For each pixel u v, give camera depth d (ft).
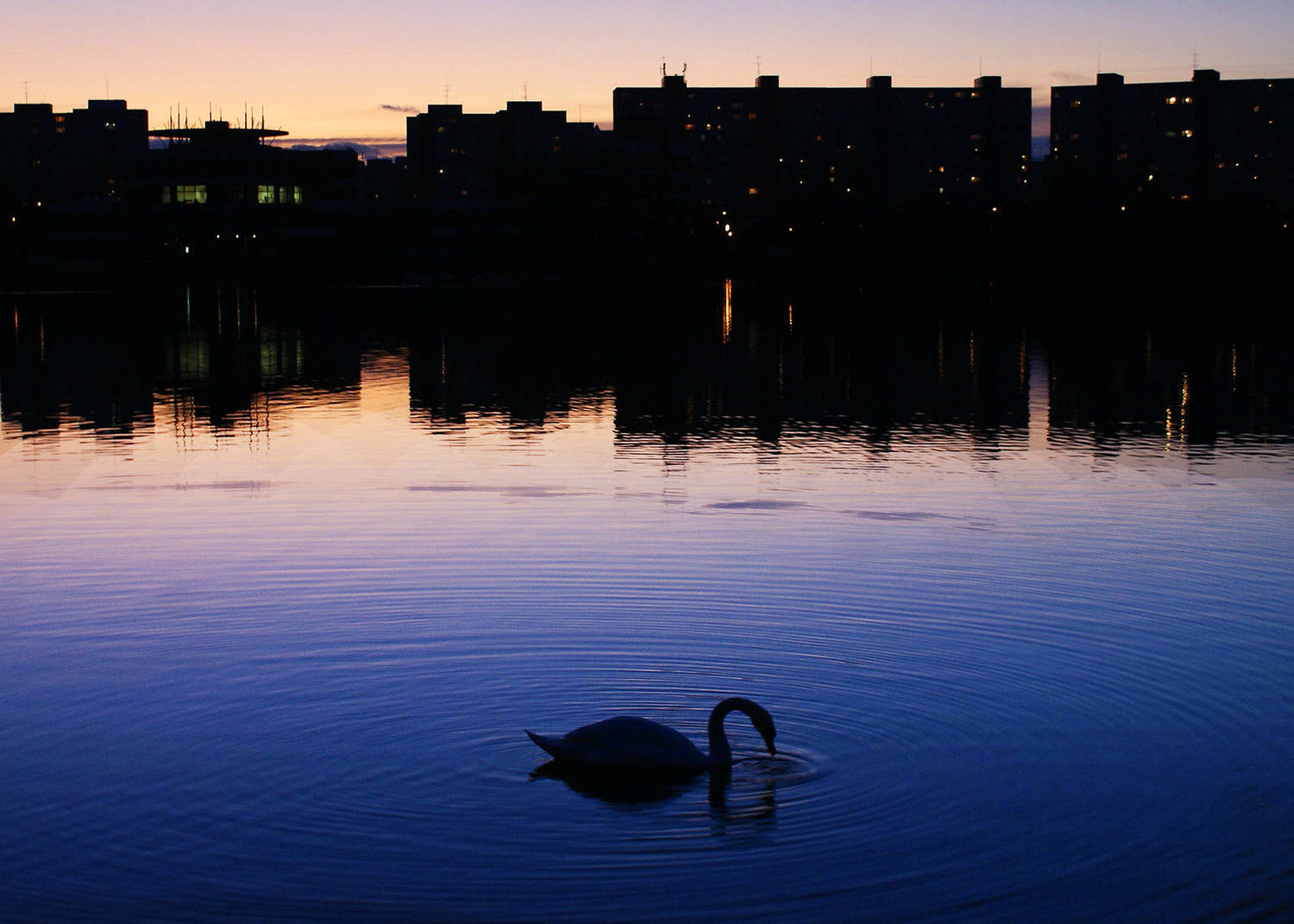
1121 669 36.24
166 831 26.86
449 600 43.09
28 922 23.24
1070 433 84.64
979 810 27.66
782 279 398.21
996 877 24.86
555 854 25.85
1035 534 52.95
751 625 40.32
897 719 32.68
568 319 215.92
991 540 51.80
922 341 166.71
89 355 149.07
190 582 45.50
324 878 24.89
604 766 29.37
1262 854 25.64
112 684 35.27
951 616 41.24
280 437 83.25
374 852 25.91
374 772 29.73
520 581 45.37
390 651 37.81
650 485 64.80
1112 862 25.40
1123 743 31.12
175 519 56.24
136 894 24.29
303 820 27.32
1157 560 48.57
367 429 87.51
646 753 29.40
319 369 132.87
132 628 40.22
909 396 106.73
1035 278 399.65
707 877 24.95
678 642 38.58
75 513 57.67
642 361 139.64
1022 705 33.53
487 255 447.83
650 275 421.59
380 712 33.30
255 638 39.11
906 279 399.24
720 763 29.78
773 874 25.02
